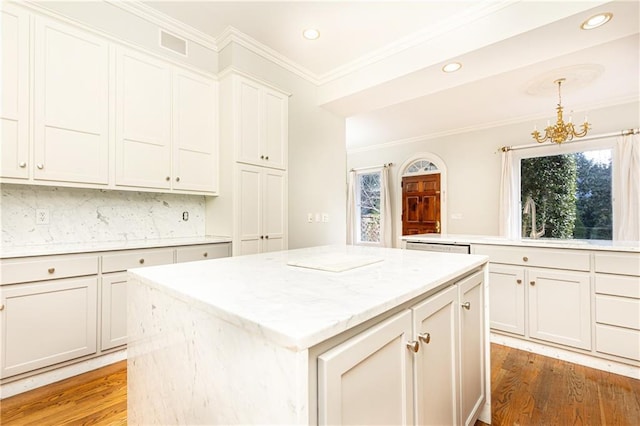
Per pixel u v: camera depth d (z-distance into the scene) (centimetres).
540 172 463
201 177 276
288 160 324
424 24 254
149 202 270
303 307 69
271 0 230
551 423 153
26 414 156
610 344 204
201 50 278
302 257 146
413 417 88
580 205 429
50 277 181
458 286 122
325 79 347
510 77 315
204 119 279
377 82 301
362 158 678
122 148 229
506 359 224
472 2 227
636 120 383
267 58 301
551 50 236
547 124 451
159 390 96
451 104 408
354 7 235
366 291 84
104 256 203
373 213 670
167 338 91
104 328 202
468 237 299
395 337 80
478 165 515
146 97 242
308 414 55
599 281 208
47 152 196
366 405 69
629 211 376
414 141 594
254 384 61
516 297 242
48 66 196
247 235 281
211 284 92
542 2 204
